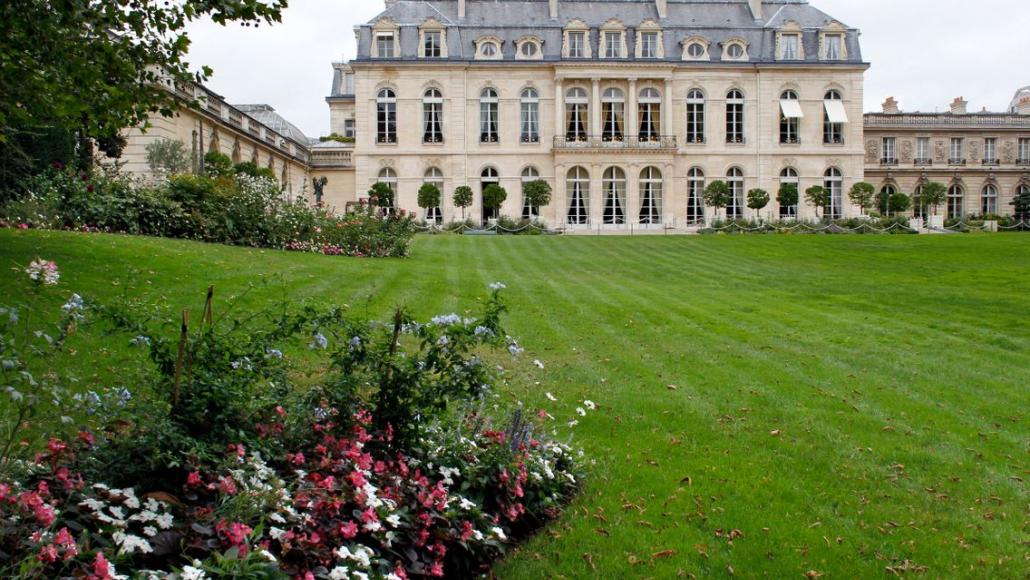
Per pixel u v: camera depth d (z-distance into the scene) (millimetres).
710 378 10070
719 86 49594
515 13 50125
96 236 16250
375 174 48969
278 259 18344
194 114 31438
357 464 4805
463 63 48281
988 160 59719
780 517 6016
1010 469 7152
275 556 3893
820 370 10578
